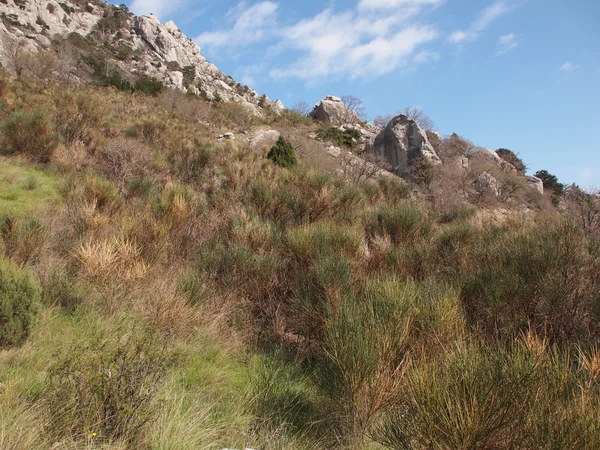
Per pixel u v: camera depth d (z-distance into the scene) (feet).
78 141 39.27
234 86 303.07
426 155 87.30
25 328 10.96
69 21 240.94
